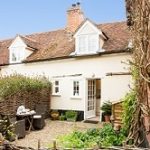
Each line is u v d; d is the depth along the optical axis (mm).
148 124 4867
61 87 18734
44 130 14203
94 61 17469
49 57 19062
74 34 18109
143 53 4656
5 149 3666
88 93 18078
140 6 4875
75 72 18188
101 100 17031
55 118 17953
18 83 15688
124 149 3564
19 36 20656
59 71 18844
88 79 17984
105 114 16188
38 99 17656
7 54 22125
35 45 21328
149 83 4566
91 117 18062
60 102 18672
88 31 17672
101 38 17500
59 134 13086
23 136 12336
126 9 8914
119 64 16422
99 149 3648
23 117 13578
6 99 14656
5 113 13938
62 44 20250
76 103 18047
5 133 10102
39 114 15438
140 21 4871
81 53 17766
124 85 16219
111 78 16734
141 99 5078
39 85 17625
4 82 15000
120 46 16578
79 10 20734
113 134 8445
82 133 8695
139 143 5316
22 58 20344
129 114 8070
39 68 19688
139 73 4848
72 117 17531
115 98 16500
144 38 4660
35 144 11094
